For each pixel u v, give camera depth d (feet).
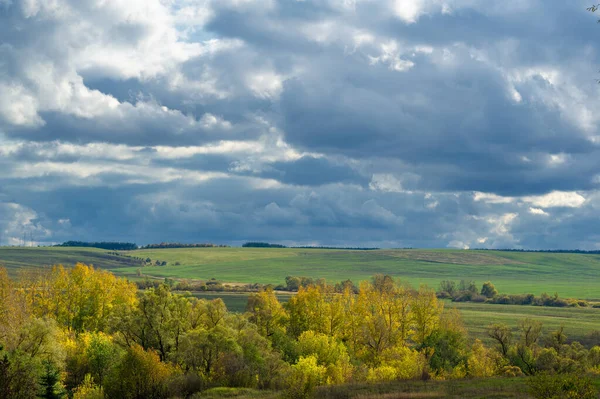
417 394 152.05
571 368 301.43
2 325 262.47
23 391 157.48
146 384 187.62
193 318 289.74
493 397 140.46
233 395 178.09
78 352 278.05
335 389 174.19
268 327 357.41
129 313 278.67
